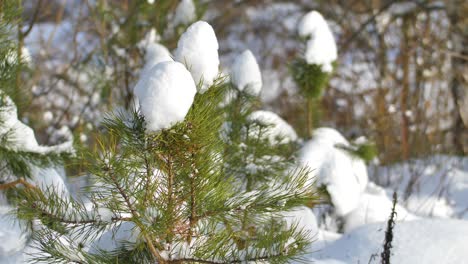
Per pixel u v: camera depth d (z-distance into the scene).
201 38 1.74
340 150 3.76
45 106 5.24
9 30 2.84
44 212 1.78
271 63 9.31
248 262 1.89
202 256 1.87
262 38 9.72
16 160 2.89
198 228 1.97
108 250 1.96
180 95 1.54
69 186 3.00
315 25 3.46
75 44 5.27
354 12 8.38
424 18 7.97
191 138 1.68
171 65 1.56
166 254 1.88
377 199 3.95
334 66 3.60
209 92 1.78
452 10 7.23
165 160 1.76
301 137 3.80
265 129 3.02
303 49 3.49
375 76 7.82
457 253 2.67
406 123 6.70
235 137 2.86
